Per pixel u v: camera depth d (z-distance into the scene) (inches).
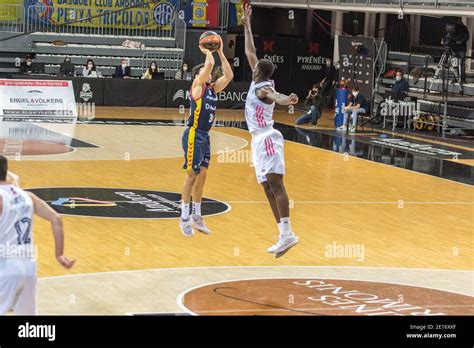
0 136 817.5
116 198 552.7
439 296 365.1
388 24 1259.2
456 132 999.6
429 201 596.7
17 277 257.0
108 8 1217.4
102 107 1096.8
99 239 444.5
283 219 377.7
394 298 358.3
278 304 341.4
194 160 398.9
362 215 539.2
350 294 362.3
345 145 874.1
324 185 641.6
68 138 827.4
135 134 878.4
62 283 360.2
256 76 381.1
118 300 339.6
